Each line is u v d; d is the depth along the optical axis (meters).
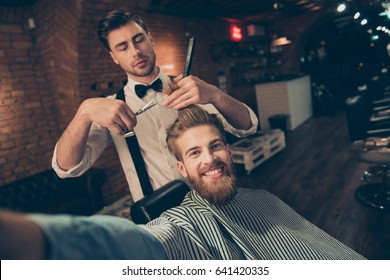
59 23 3.43
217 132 0.76
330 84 10.38
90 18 3.20
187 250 0.60
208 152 0.73
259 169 4.33
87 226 0.32
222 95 0.83
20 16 3.77
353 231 2.44
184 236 0.63
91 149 1.06
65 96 3.91
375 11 5.46
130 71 1.12
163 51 5.18
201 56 6.17
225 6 5.89
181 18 5.59
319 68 10.97
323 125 6.58
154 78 1.19
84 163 0.98
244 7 6.18
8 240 0.22
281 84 6.50
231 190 0.75
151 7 4.77
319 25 8.34
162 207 0.96
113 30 1.05
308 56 10.95
